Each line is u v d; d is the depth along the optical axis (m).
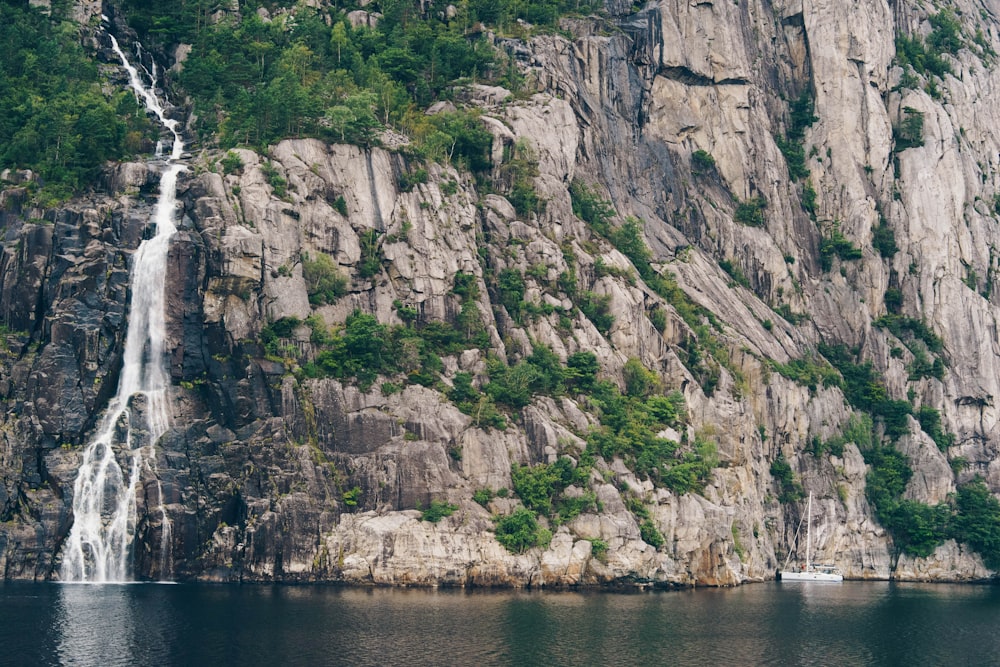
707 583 178.62
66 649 116.25
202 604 138.75
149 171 179.00
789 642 136.50
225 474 161.88
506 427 170.75
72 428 161.25
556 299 194.12
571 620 139.62
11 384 162.75
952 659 132.50
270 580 156.12
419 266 183.00
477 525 162.38
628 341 198.00
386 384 168.25
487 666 117.00
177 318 167.88
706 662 123.88
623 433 180.88
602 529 167.50
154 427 163.88
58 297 166.25
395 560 157.38
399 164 189.00
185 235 169.88
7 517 156.88
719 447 199.12
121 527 157.88
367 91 196.50
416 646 122.50
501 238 196.00
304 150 183.00
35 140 180.88
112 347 165.88
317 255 176.62
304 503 158.38
